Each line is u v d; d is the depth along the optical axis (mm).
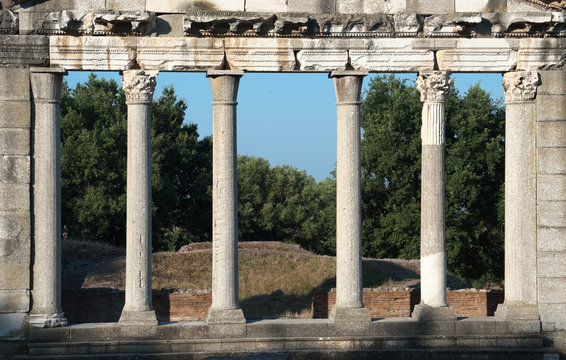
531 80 31984
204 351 30578
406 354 31125
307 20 30609
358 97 31641
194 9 30984
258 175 107625
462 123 64625
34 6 30375
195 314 36969
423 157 32031
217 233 31297
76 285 47531
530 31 31922
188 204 89438
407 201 66938
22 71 30438
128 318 30672
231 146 31234
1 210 30344
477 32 31875
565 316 32188
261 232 106125
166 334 30781
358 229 31625
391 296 36844
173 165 87750
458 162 63219
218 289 31297
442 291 31891
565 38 32188
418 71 31750
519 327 31891
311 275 50594
